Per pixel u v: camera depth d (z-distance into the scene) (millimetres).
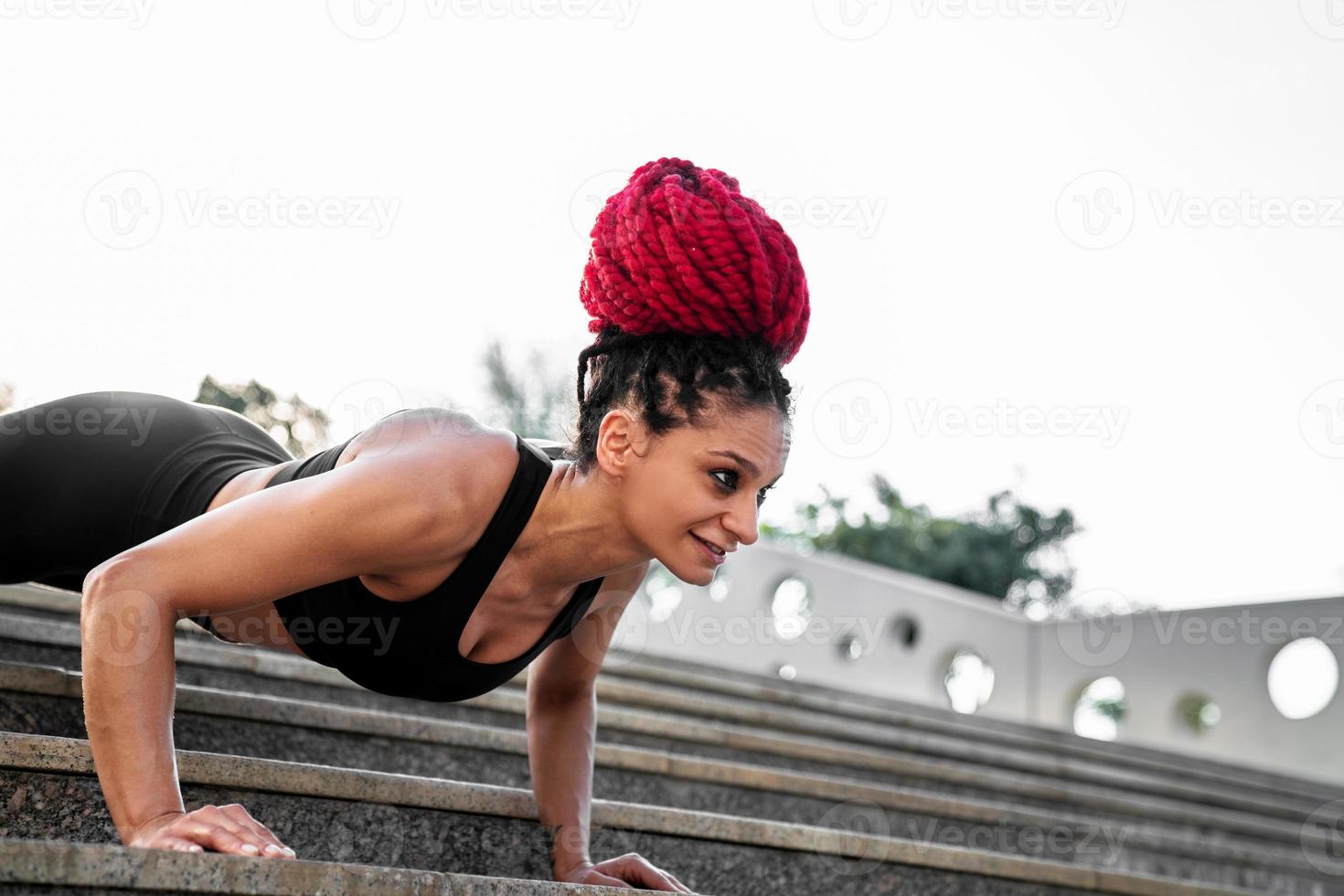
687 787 3066
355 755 2588
